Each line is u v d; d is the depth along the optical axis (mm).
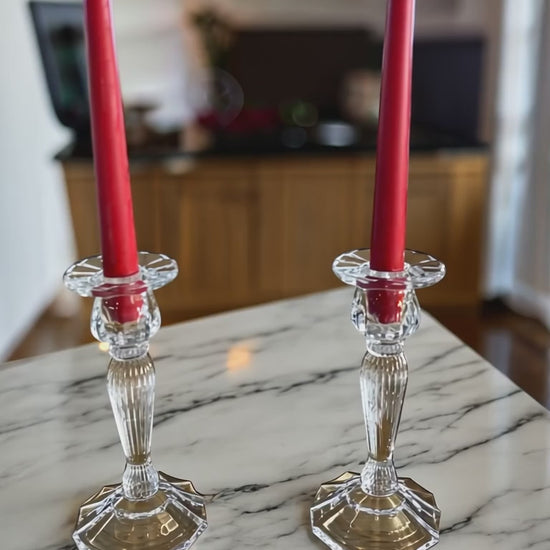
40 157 3168
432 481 704
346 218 2828
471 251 2883
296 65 3578
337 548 603
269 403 851
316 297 1158
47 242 3268
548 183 2799
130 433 607
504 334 2814
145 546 604
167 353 967
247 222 2818
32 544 627
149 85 3562
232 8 3520
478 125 2926
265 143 2881
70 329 2877
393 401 591
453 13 3502
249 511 664
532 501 673
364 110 3355
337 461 741
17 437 793
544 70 2768
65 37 2779
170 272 556
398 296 547
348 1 3549
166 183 2736
